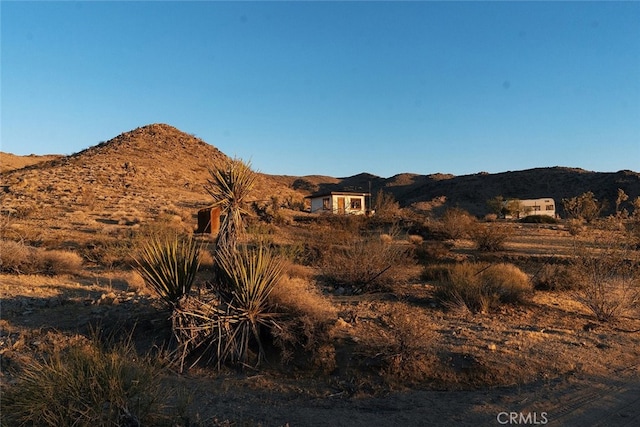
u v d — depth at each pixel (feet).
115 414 16.99
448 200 372.58
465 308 35.73
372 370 24.38
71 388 17.06
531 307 38.14
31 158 358.84
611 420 19.54
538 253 80.48
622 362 26.61
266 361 25.73
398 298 40.19
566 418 19.74
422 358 25.00
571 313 36.99
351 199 172.76
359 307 35.68
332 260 50.96
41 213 113.29
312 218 132.46
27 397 17.17
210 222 89.92
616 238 42.11
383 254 47.16
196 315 25.76
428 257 75.87
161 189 192.85
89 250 66.28
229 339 25.59
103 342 27.30
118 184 189.78
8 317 33.12
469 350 26.32
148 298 37.32
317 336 26.73
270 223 107.55
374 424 19.30
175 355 25.45
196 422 18.39
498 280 40.63
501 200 231.50
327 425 19.17
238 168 29.45
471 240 103.71
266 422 19.39
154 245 27.94
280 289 28.50
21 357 25.17
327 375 24.38
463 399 21.75
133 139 298.15
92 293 41.98
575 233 105.19
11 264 51.42
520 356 26.30
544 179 393.91
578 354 27.27
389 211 128.06
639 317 36.40
